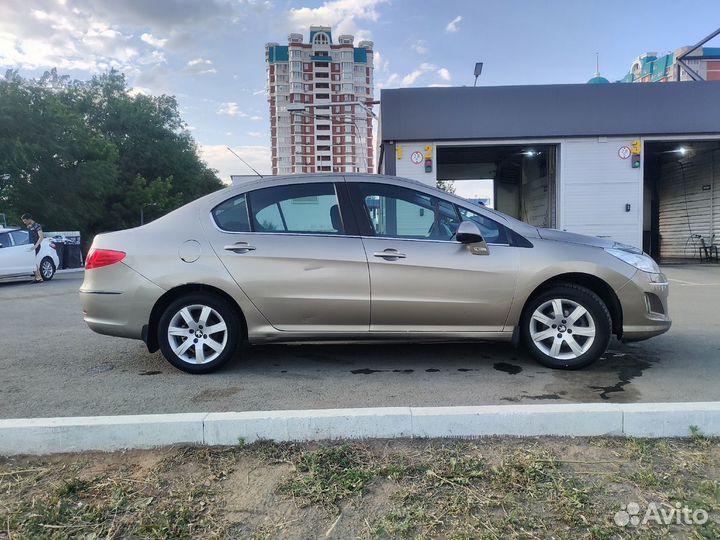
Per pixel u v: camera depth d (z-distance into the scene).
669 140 15.27
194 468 2.74
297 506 2.41
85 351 5.47
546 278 4.40
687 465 2.73
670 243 21.08
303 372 4.58
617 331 4.54
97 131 41.88
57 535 2.20
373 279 4.37
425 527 2.26
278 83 115.25
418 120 15.19
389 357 5.05
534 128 15.22
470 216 4.55
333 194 4.56
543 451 2.88
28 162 29.88
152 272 4.37
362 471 2.67
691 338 5.78
